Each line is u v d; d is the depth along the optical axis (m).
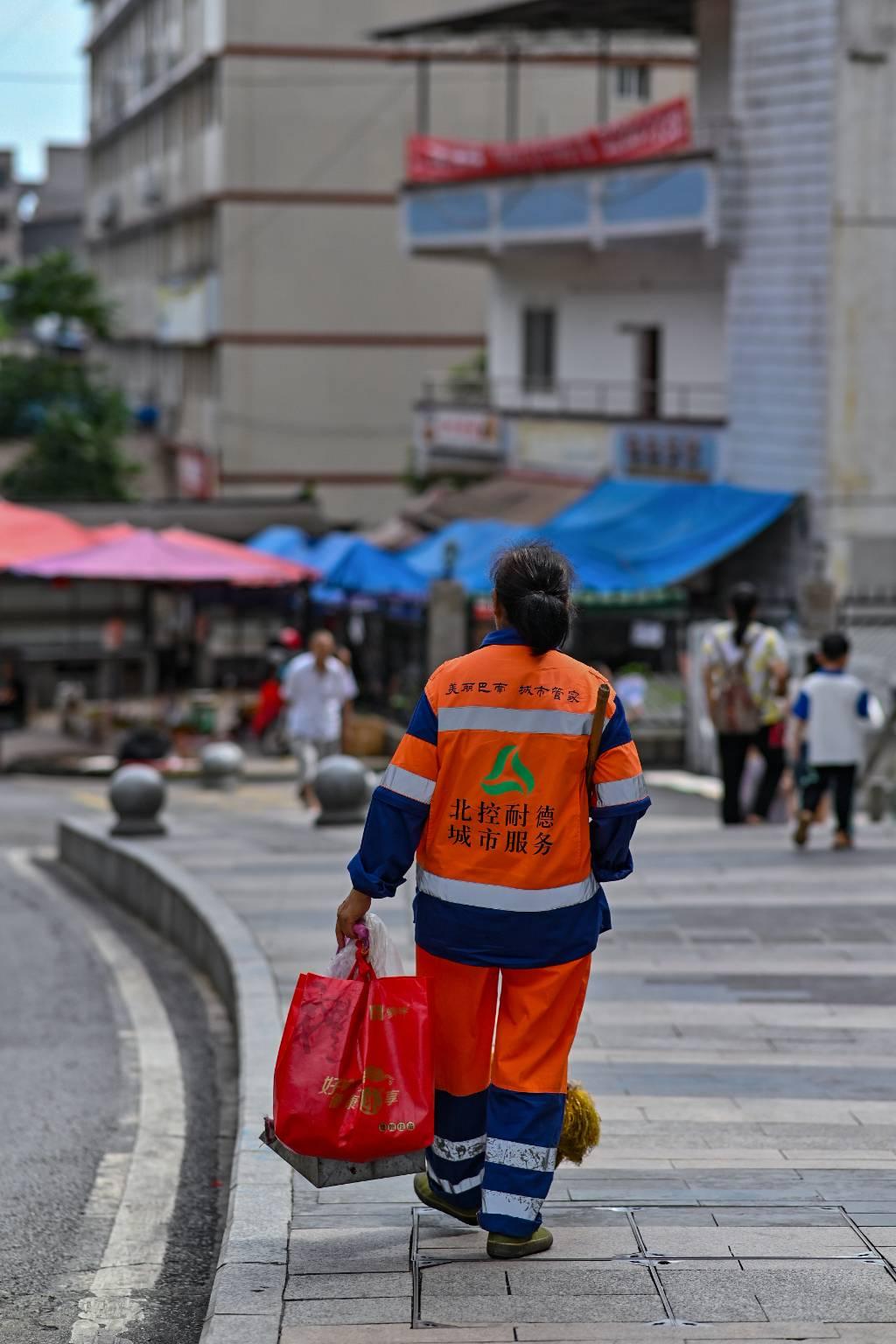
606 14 52.00
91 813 37.03
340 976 7.41
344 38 73.69
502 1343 6.42
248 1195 8.48
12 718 54.22
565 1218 7.90
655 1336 6.44
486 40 59.62
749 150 44.38
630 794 7.34
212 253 76.50
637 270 53.09
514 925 7.22
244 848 22.36
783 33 43.09
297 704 29.97
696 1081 11.07
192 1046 14.33
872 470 43.34
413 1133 7.20
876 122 42.47
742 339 45.28
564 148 49.56
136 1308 8.39
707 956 14.84
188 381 83.62
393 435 76.12
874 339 43.09
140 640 59.09
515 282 59.50
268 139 73.88
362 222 74.94
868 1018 12.78
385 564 44.12
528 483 53.47
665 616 41.81
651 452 48.91
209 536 62.16
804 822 20.20
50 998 16.30
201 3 77.19
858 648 35.25
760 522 42.88
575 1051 11.87
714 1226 7.74
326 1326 6.64
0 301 85.50
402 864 7.33
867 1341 6.36
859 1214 7.93
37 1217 9.84
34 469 75.75
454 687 7.28
